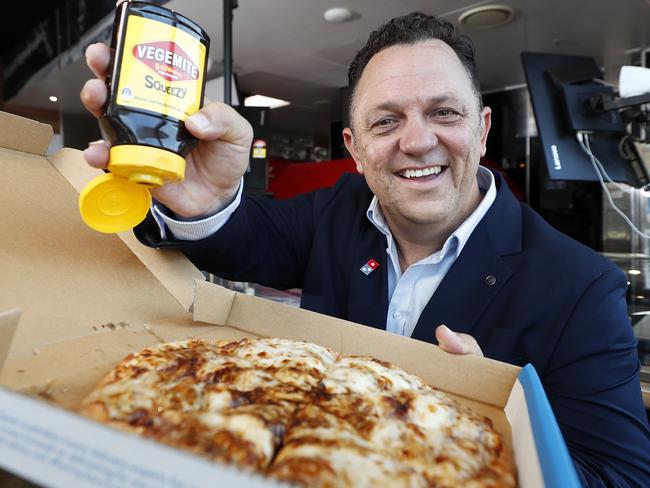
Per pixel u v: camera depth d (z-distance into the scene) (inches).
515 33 145.6
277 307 34.9
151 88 22.3
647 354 58.8
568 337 37.4
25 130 34.9
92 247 34.1
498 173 52.1
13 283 28.2
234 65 182.7
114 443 12.2
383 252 48.9
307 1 129.6
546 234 44.7
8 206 31.2
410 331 45.8
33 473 12.8
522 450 20.6
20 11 147.4
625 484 28.2
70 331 28.1
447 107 39.5
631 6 128.7
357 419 22.9
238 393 23.7
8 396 14.0
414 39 40.2
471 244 43.6
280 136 288.5
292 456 18.9
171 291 36.1
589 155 74.5
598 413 33.3
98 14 118.9
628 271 83.4
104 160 23.3
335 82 205.5
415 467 20.3
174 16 23.3
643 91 69.4
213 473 11.0
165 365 25.8
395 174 42.1
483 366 28.0
